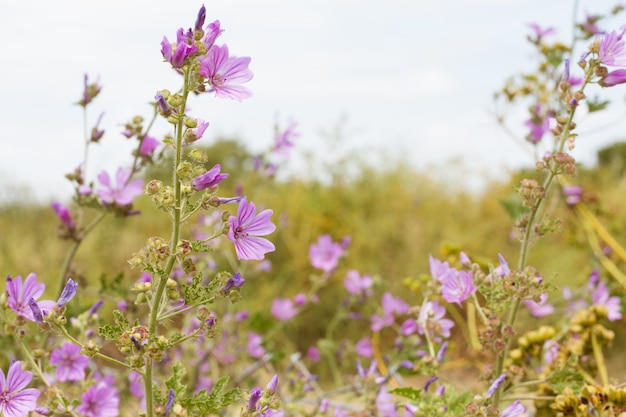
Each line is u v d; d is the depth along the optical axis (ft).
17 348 9.43
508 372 7.70
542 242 24.21
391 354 11.70
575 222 16.80
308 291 23.82
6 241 28.22
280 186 29.25
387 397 9.62
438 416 7.29
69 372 8.82
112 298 10.47
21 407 6.68
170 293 5.90
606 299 11.90
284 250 26.02
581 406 7.32
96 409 8.70
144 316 11.07
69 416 8.58
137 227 28.76
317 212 29.07
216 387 6.23
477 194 33.42
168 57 5.55
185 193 5.64
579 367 9.46
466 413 7.14
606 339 9.57
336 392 10.95
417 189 34.81
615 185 28.58
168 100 5.58
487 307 7.57
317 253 15.97
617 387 7.54
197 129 5.71
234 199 5.80
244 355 14.65
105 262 26.89
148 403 5.95
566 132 7.33
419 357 11.51
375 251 27.71
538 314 12.65
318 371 18.83
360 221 29.17
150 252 5.76
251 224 6.10
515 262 24.32
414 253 27.14
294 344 21.09
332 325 15.57
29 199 34.24
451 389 7.66
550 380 7.64
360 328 21.98
